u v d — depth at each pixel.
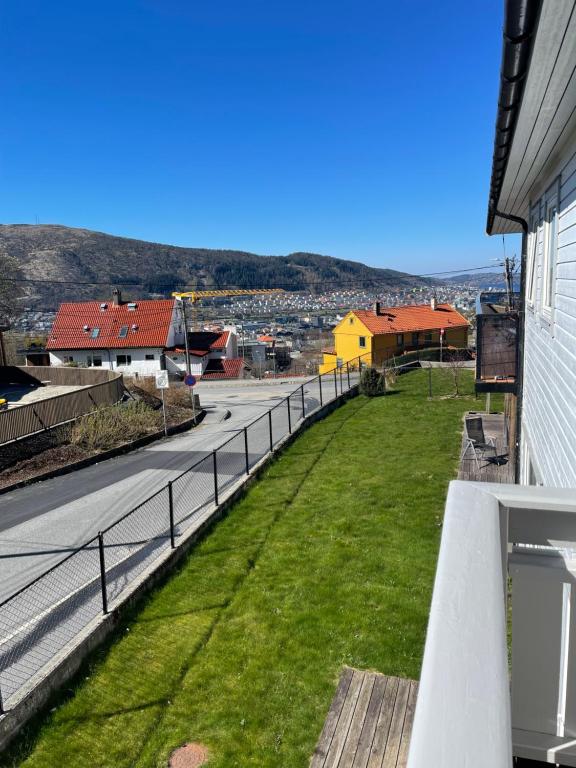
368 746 4.49
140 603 7.30
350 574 7.82
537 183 6.32
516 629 1.58
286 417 18.38
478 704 0.77
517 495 1.46
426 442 14.33
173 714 5.43
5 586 7.60
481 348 9.80
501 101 3.29
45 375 25.84
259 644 6.39
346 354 41.53
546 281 6.04
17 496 11.64
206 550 8.83
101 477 12.84
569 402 4.37
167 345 43.53
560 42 2.36
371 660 5.98
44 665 5.76
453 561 1.12
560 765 1.56
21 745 5.09
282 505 10.59
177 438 17.16
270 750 4.95
